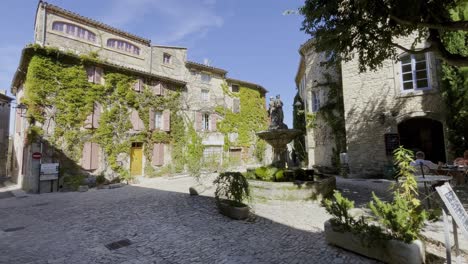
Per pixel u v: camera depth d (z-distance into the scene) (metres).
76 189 11.65
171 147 17.05
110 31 15.16
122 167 14.02
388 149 11.05
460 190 7.38
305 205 6.52
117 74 14.38
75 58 12.71
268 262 3.37
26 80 12.14
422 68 10.77
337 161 14.56
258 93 23.77
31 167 11.05
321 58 16.39
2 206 8.03
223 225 5.05
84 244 4.25
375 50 5.89
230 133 20.98
